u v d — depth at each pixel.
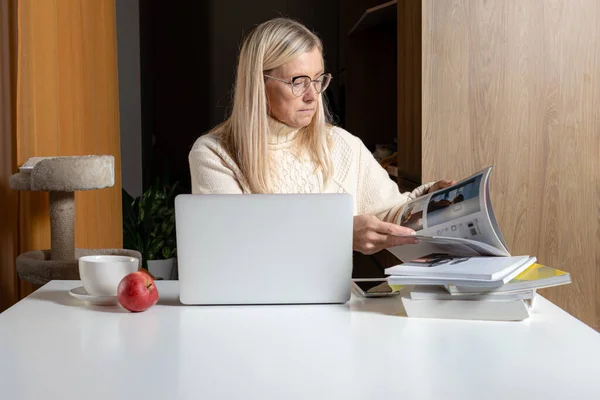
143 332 1.25
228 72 5.72
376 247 1.54
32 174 2.45
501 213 2.98
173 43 5.72
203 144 1.99
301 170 2.05
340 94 5.32
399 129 3.52
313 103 1.98
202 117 5.74
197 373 1.03
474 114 2.97
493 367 1.05
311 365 1.06
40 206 2.85
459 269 1.36
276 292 1.45
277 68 1.93
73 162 2.48
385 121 4.66
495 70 2.96
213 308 1.43
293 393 0.94
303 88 1.95
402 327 1.28
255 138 1.94
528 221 2.98
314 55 1.96
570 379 1.00
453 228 1.52
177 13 5.70
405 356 1.11
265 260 1.43
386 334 1.23
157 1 5.69
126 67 5.31
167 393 0.94
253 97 1.93
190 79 5.73
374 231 1.53
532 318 1.34
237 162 1.97
